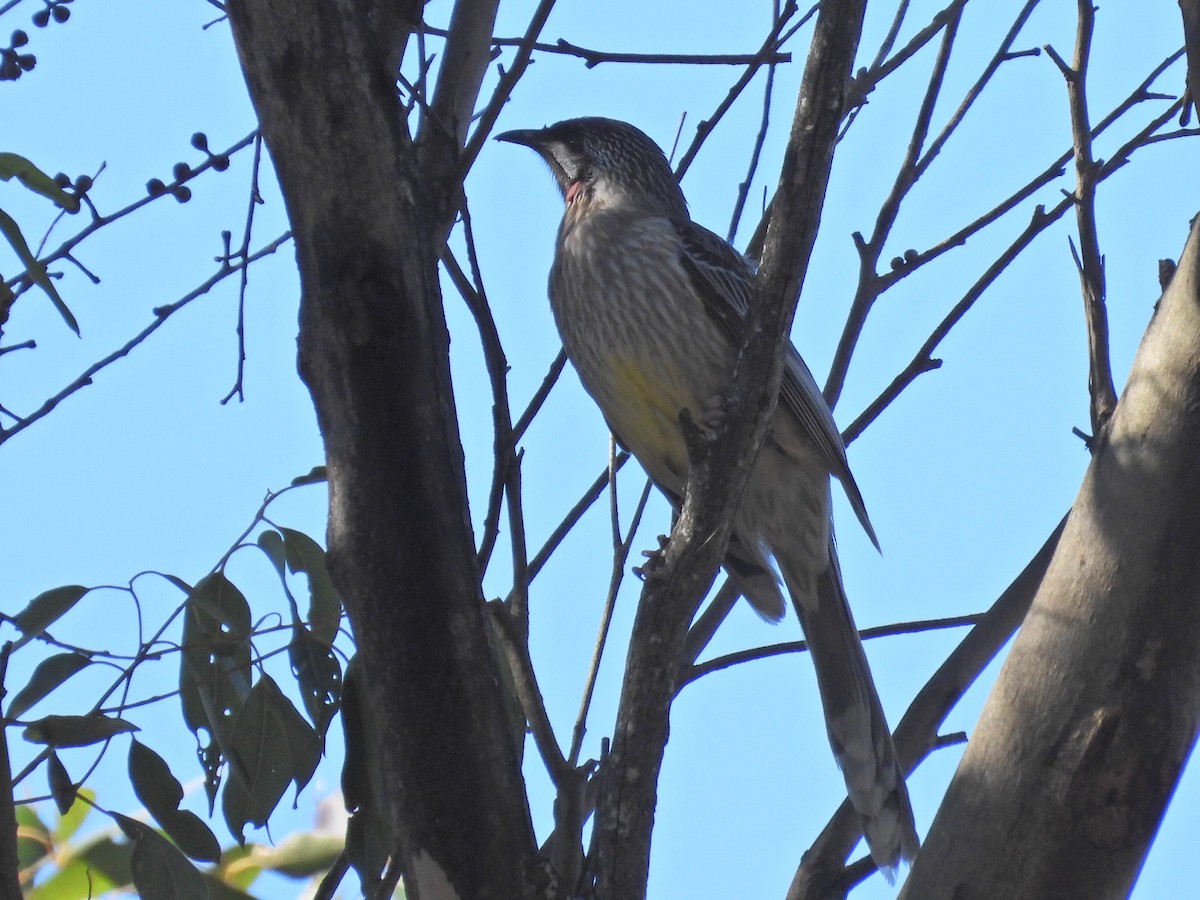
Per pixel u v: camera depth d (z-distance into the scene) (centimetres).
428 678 497
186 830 561
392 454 502
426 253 514
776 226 539
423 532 501
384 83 507
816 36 526
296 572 614
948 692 667
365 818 577
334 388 505
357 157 498
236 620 601
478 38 689
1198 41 544
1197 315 516
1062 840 494
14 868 473
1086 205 597
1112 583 505
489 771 498
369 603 500
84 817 681
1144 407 518
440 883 490
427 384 507
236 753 559
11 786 479
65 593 559
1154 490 505
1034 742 503
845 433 737
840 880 609
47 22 668
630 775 529
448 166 611
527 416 666
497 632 621
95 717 536
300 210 504
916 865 515
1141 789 493
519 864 495
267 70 498
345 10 501
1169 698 497
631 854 521
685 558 548
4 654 485
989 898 497
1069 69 629
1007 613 664
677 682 634
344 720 577
